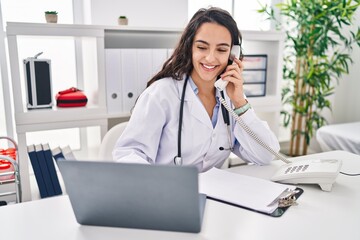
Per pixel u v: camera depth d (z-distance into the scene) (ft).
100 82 5.37
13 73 4.78
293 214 2.68
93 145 6.30
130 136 3.73
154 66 5.72
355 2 7.79
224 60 3.69
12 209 2.74
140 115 3.84
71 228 2.46
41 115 5.07
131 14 6.59
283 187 3.17
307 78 7.73
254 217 2.62
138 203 2.31
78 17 6.61
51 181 5.15
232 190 3.07
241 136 3.94
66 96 5.38
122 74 5.51
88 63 5.96
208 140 3.95
